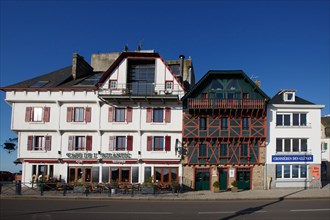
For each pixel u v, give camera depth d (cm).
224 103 2933
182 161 2977
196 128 2978
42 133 3053
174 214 1544
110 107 3042
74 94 3036
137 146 3006
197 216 1489
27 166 3028
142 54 3061
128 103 3044
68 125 3030
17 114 3053
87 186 2595
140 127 3011
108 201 2130
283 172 2967
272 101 3133
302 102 3084
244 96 3027
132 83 3058
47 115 3041
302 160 2962
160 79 3044
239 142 2970
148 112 3031
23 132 3058
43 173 3028
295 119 3023
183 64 3438
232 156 2964
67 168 3016
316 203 1998
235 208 1762
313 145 2983
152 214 1541
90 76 3394
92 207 1784
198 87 3034
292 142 2998
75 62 3275
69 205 1870
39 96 3044
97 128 3016
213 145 2980
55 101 3039
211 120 2986
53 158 3016
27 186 2880
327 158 3966
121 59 3086
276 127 2991
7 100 3042
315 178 2961
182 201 2170
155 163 2989
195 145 2986
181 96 3019
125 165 3002
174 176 2977
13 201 2064
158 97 2905
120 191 2588
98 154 2997
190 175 2959
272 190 2822
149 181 2758
